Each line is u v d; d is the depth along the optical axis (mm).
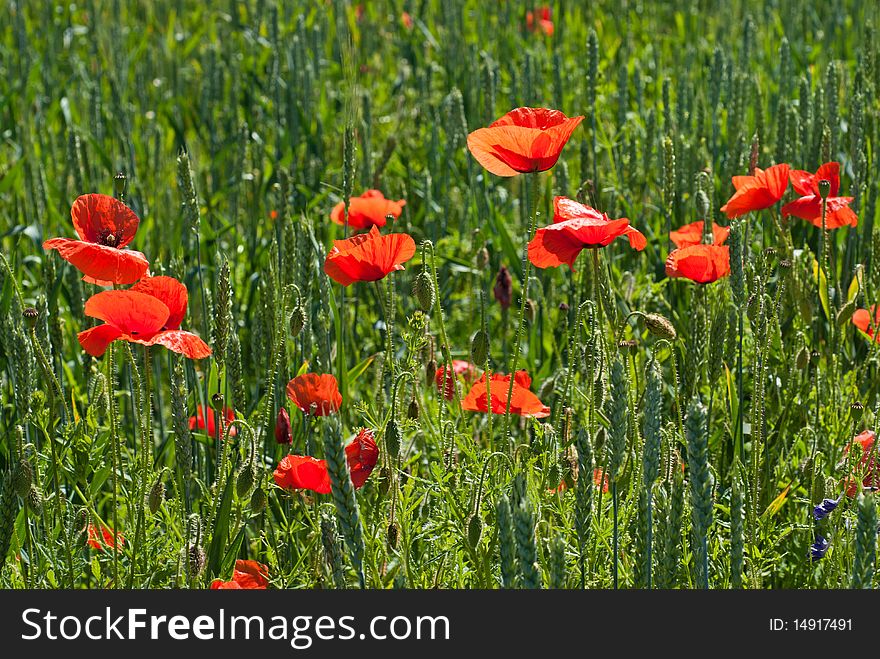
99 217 6371
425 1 19312
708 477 5160
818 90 10539
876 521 4957
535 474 6605
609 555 6199
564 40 17828
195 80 15969
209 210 11672
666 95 12078
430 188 11406
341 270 6754
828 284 9102
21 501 6879
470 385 8273
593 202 8602
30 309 6465
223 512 6258
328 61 17156
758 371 6539
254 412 7688
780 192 8078
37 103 14266
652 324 6590
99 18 16672
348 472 4957
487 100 11312
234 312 9891
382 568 6113
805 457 7480
